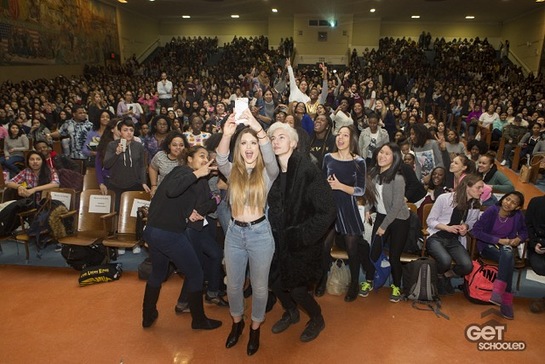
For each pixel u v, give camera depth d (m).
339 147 3.13
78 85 15.04
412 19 24.95
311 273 2.45
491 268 3.26
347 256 3.40
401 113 10.58
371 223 3.56
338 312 3.15
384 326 2.96
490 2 18.53
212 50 25.45
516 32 22.70
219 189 3.21
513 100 14.36
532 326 3.00
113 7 21.08
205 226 3.21
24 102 10.68
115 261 4.07
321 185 2.33
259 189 2.33
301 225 2.34
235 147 2.37
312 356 2.63
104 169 4.27
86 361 2.56
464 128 12.46
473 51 23.05
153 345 2.72
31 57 14.66
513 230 3.41
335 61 24.89
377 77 20.09
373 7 20.80
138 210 3.80
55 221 3.80
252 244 2.36
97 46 19.56
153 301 2.83
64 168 5.19
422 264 3.22
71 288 3.48
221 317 3.08
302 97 6.74
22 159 6.82
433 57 24.30
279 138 2.33
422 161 4.95
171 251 2.64
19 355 2.61
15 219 4.04
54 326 2.92
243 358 2.60
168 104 12.48
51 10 15.81
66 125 5.65
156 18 26.14
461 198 3.40
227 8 21.80
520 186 7.41
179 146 3.80
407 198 4.12
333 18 24.17
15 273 3.77
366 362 2.58
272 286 2.70
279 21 25.14
